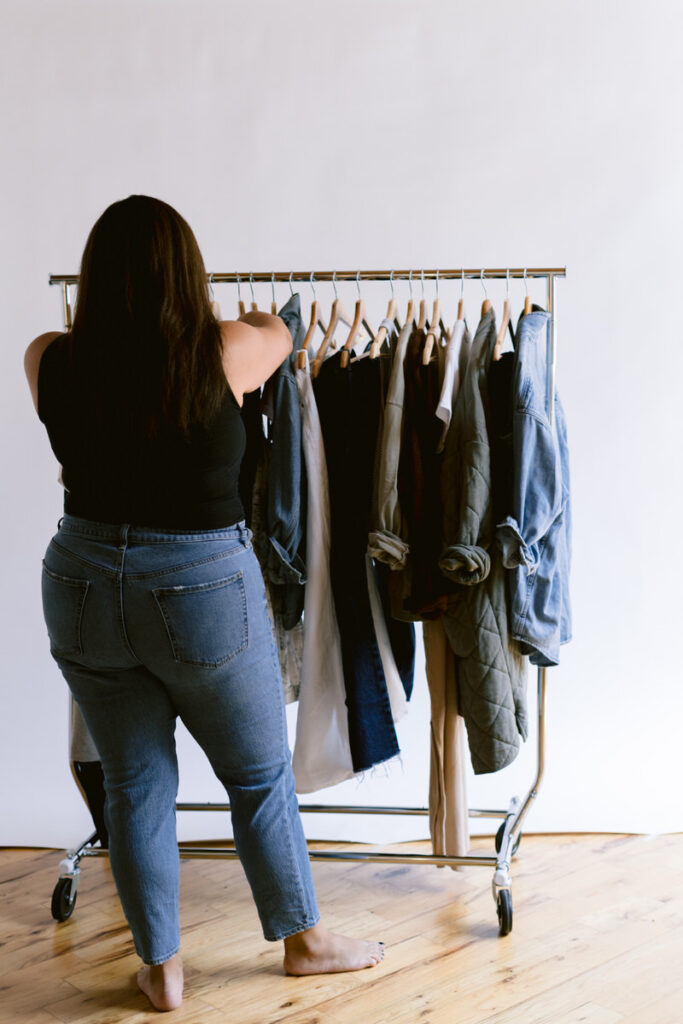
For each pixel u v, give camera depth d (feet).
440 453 6.80
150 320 5.24
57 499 8.50
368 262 8.45
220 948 6.88
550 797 8.75
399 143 8.33
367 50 8.25
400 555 6.63
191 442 5.34
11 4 8.18
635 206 8.28
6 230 8.32
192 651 5.56
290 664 7.26
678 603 8.60
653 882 7.72
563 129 8.26
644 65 8.16
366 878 7.90
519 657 7.02
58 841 8.66
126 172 8.35
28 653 8.61
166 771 6.05
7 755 8.68
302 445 6.79
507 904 6.88
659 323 8.36
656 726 8.69
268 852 6.08
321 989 6.31
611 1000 6.09
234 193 8.39
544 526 6.53
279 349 6.00
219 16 8.24
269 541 6.72
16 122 8.25
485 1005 6.07
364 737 6.89
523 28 8.19
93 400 5.30
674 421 8.44
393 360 6.67
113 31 8.23
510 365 6.81
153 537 5.42
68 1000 6.25
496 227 8.38
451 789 7.27
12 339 8.40
